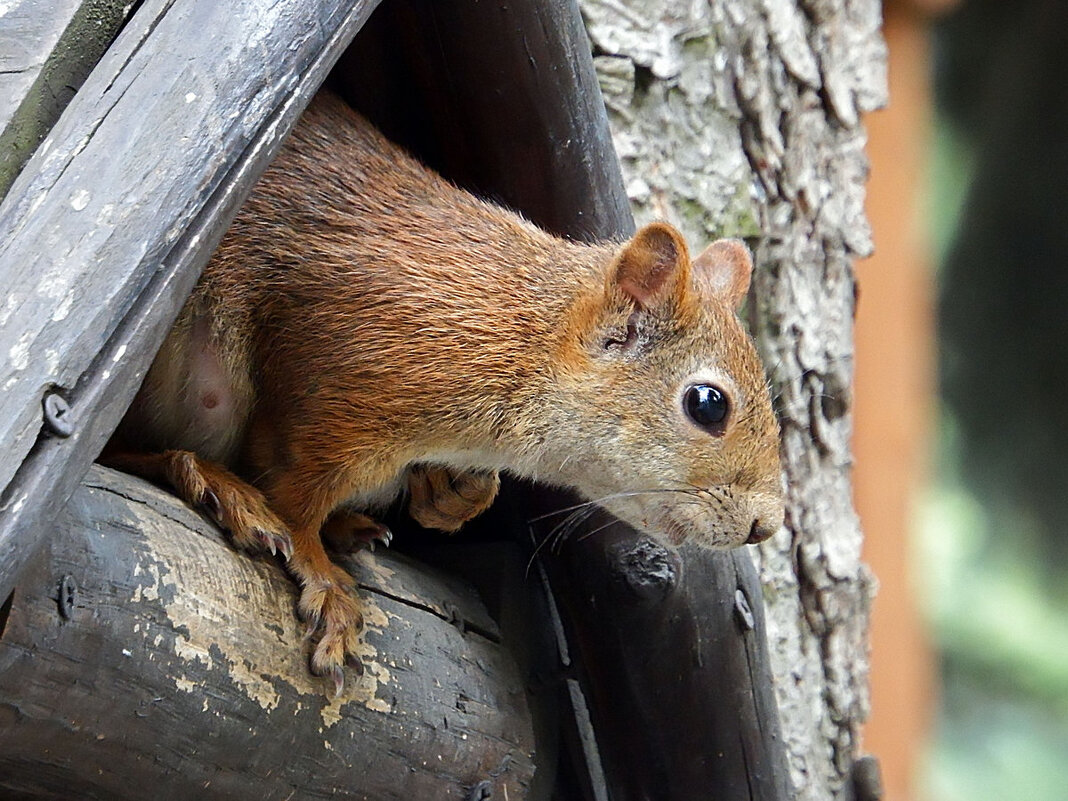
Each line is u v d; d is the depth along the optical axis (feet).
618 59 5.28
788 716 5.33
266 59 4.71
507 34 4.96
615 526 5.01
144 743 4.69
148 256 4.61
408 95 5.04
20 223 4.60
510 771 4.97
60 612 4.63
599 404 4.96
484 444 4.94
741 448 4.99
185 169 4.65
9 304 4.57
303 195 4.91
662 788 5.10
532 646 5.05
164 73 4.67
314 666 4.80
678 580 5.00
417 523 5.10
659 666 5.04
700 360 4.99
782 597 5.35
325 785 4.82
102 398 4.58
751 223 5.35
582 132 5.02
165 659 4.70
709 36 5.34
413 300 4.90
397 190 4.94
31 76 4.73
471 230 4.95
